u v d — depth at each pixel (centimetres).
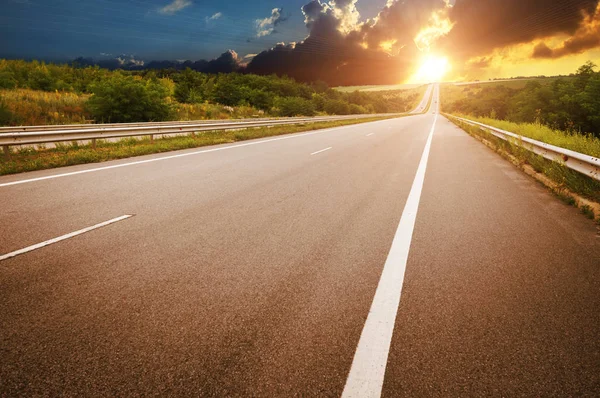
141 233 394
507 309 242
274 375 181
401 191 613
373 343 206
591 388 172
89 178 700
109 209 487
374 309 242
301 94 7331
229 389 172
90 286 273
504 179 724
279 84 7000
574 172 600
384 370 184
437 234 394
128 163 894
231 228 414
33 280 281
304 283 280
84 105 2534
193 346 204
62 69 4650
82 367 186
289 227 420
